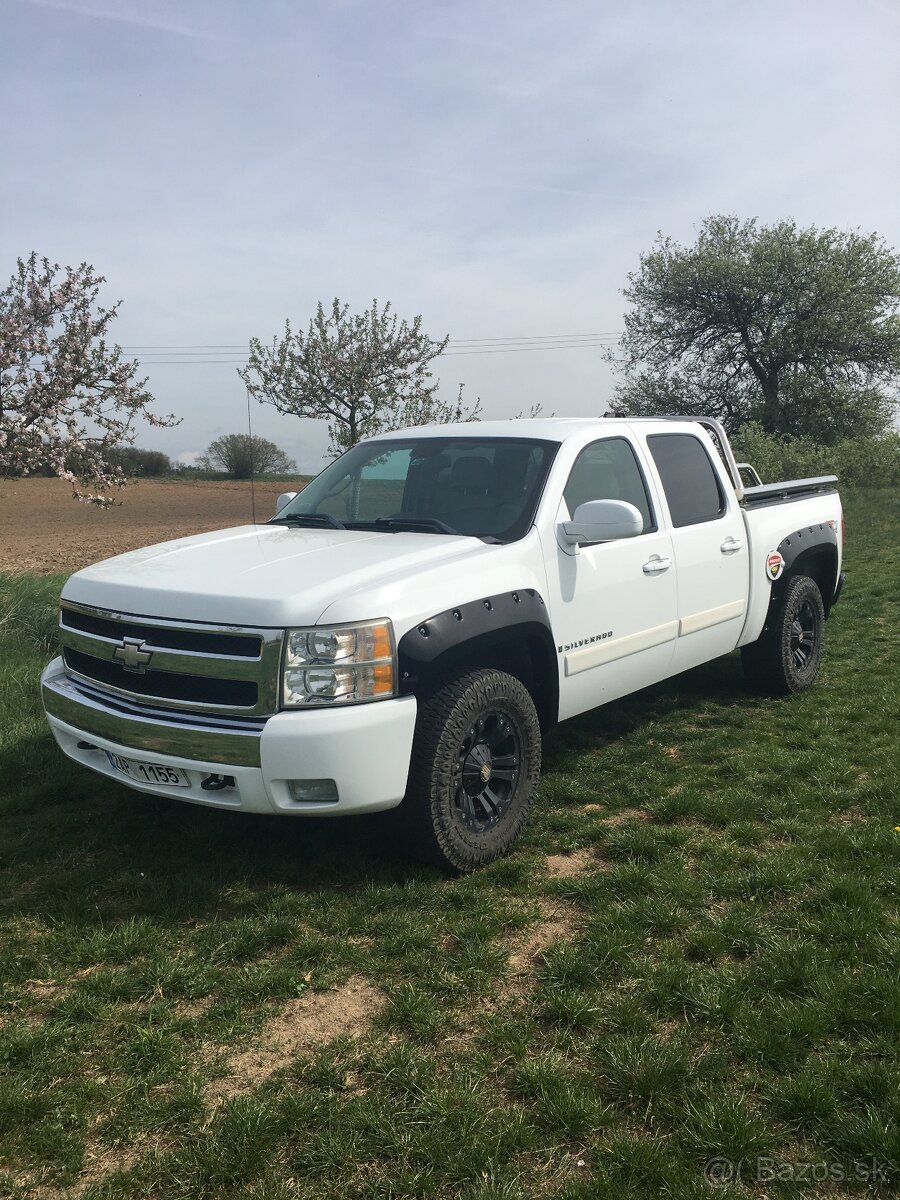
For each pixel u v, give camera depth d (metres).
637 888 3.73
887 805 4.43
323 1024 2.94
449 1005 3.02
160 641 3.76
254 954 3.33
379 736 3.54
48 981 3.20
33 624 7.85
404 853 3.93
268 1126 2.44
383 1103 2.53
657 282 39.78
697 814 4.51
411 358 18.44
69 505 41.78
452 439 5.16
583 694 4.71
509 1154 2.35
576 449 4.89
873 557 13.45
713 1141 2.34
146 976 3.16
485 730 4.05
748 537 6.02
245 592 3.66
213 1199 2.24
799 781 4.86
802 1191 2.21
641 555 5.03
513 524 4.48
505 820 4.10
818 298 37.41
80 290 11.74
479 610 3.93
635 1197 2.20
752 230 39.81
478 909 3.60
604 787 4.92
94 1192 2.26
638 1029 2.84
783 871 3.74
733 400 40.06
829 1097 2.46
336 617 3.53
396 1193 2.23
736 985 3.01
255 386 18.38
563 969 3.13
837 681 6.89
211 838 4.29
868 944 3.23
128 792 4.90
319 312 18.42
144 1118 2.51
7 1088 2.62
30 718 6.00
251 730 3.50
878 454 27.16
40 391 11.40
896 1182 2.23
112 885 3.87
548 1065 2.64
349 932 3.48
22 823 4.51
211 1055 2.78
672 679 7.02
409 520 4.62
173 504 42.12
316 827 4.39
